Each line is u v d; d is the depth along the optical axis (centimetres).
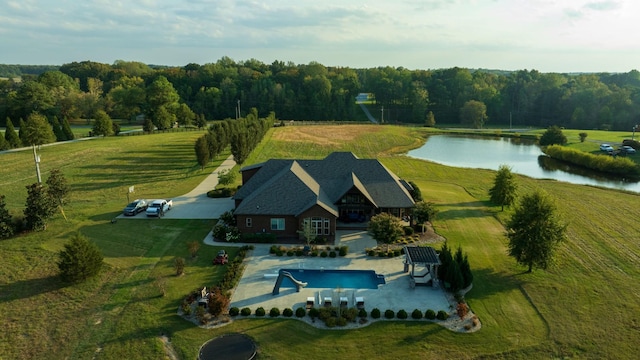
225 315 2856
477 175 7600
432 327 2753
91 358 2409
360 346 2552
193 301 3012
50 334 2628
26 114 12838
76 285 3194
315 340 2603
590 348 2550
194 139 9994
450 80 18875
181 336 2619
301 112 17662
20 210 4853
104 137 10306
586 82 17650
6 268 3419
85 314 2839
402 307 2998
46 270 3403
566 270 3594
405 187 5088
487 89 17762
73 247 3169
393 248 4006
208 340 2586
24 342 2552
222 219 4622
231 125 8694
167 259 3681
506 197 5216
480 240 4266
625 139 11012
